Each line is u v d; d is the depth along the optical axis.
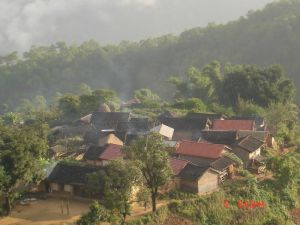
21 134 46.53
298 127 82.00
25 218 45.25
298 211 52.22
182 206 46.50
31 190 51.78
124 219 42.50
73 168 51.69
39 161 51.53
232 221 47.38
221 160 55.75
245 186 52.22
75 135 75.44
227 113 86.94
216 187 52.06
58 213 46.28
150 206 46.72
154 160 43.75
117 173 42.34
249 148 60.41
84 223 41.12
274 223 46.72
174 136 70.69
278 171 54.38
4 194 45.88
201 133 68.44
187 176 50.28
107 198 41.66
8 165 44.25
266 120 79.00
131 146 45.38
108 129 76.19
